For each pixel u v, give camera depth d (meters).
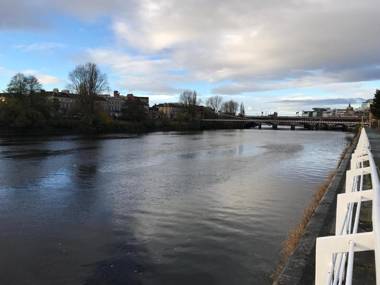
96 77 98.19
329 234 6.96
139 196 19.86
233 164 33.38
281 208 17.14
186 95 151.38
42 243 12.77
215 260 11.31
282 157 39.72
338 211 5.87
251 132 118.69
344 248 3.71
